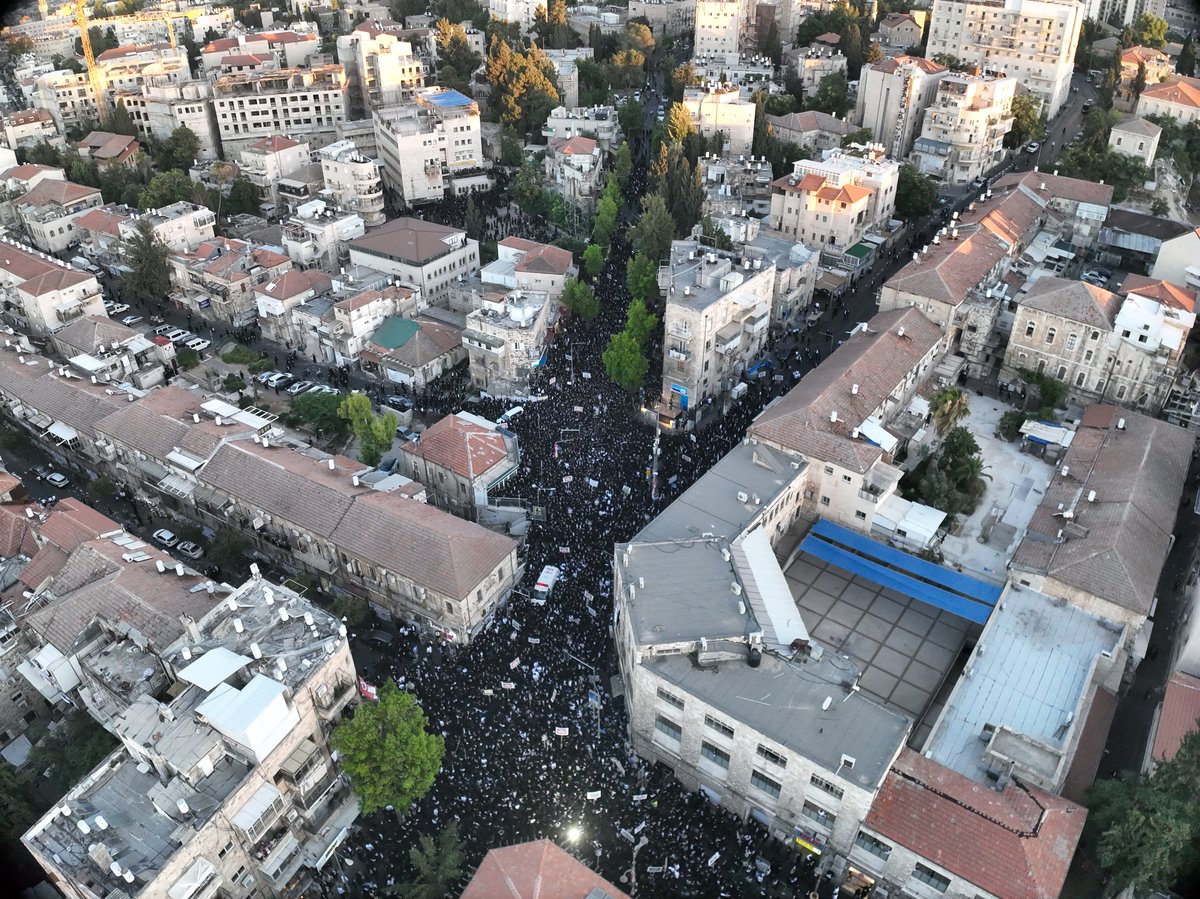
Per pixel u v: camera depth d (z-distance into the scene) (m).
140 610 91.38
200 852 73.44
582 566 110.19
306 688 80.94
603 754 89.06
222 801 75.00
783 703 81.81
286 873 80.69
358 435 129.00
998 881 72.69
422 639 105.31
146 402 128.88
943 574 106.38
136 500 130.38
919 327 138.00
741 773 83.75
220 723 75.62
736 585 92.56
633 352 140.25
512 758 87.81
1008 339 149.00
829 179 181.50
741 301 142.38
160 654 86.31
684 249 158.12
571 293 162.25
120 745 83.00
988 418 139.38
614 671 99.19
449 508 125.75
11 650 95.19
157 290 175.62
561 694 94.12
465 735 89.81
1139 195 199.00
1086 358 134.88
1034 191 180.00
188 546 119.56
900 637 103.56
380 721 81.00
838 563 109.25
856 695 82.88
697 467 126.06
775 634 89.00
